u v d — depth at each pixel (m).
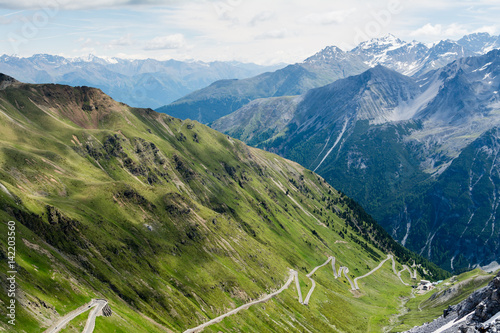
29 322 125.06
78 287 160.12
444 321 132.12
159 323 179.00
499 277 115.62
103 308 152.75
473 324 92.62
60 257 173.62
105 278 184.75
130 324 156.75
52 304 140.88
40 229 184.00
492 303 105.69
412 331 141.88
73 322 137.50
